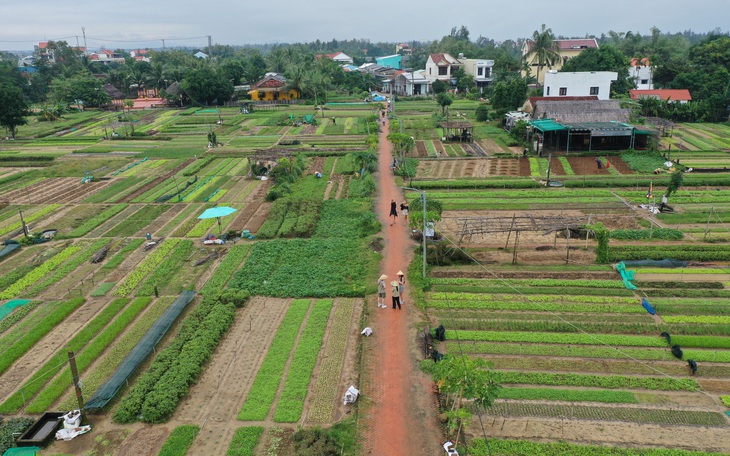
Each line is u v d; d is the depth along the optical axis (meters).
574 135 87.75
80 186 76.50
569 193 66.25
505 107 112.88
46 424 29.06
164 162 89.19
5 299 43.34
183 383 31.00
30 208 66.31
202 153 94.38
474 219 51.59
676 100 113.88
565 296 41.12
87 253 51.88
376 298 41.28
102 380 32.22
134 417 29.14
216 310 39.09
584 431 27.25
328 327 37.59
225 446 26.86
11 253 52.44
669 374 31.81
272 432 27.58
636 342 34.84
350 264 47.44
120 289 44.00
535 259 48.47
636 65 140.75
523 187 69.38
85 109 155.88
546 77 113.81
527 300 40.69
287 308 40.66
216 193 70.56
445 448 25.88
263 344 35.88
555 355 33.88
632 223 55.91
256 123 123.19
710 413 28.39
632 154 82.31
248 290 43.09
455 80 173.38
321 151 91.31
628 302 40.06
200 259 49.44
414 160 83.69
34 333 37.50
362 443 26.73
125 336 36.78
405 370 32.38
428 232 50.09
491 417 28.41
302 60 195.00
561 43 154.88
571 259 48.22
